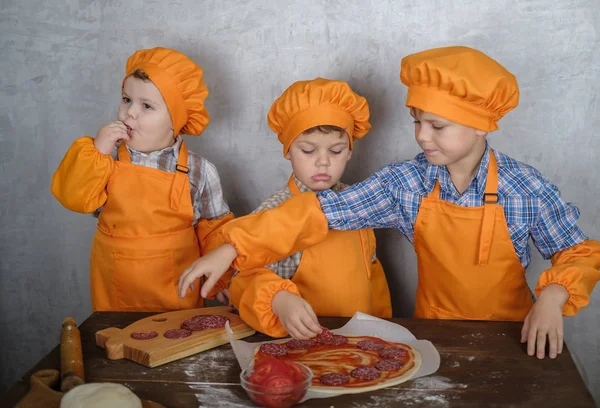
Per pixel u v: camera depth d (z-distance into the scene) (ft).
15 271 7.15
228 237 4.60
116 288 5.79
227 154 6.77
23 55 6.70
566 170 6.34
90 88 6.72
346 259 5.47
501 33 6.15
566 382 3.88
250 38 6.48
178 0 6.48
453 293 5.16
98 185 5.52
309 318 4.27
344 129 5.42
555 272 4.51
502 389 3.80
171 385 3.88
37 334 7.29
